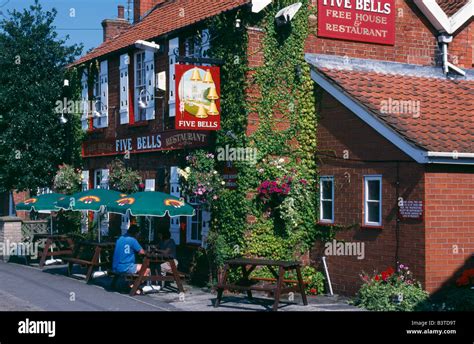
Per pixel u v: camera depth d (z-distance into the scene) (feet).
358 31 57.67
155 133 62.85
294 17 54.54
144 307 45.60
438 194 45.34
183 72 51.37
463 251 46.01
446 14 64.08
